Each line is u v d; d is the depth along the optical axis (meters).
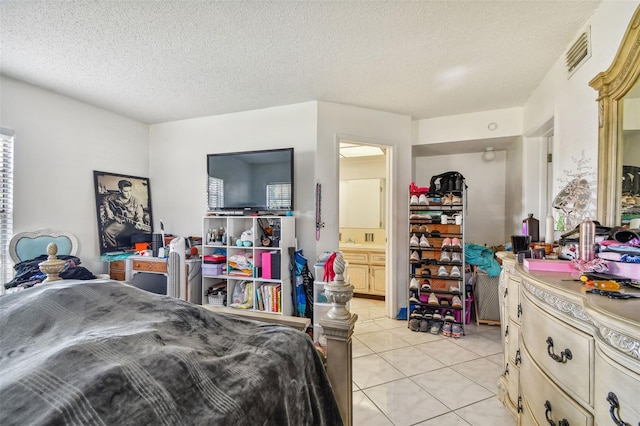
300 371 0.93
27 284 2.26
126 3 1.67
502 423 1.68
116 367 0.64
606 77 1.48
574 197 1.85
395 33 1.96
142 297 1.09
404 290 3.48
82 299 0.99
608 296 0.84
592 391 0.84
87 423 0.54
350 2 1.67
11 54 2.21
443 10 1.73
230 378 0.74
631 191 1.36
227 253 3.05
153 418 0.58
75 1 1.65
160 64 2.37
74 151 3.06
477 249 3.41
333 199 3.20
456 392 1.98
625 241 1.14
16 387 0.58
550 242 1.70
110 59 2.29
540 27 1.88
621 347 0.69
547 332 1.07
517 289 1.67
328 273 2.12
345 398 1.10
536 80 2.63
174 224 3.81
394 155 3.44
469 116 3.48
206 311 1.06
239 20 1.83
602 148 1.53
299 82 2.70
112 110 3.42
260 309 2.89
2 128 2.51
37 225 2.76
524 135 3.18
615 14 1.54
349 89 2.85
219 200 3.34
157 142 3.89
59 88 2.81
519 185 3.37
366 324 3.28
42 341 0.82
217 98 3.08
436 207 3.12
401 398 1.92
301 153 3.21
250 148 3.43
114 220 3.42
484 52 2.18
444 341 2.81
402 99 3.08
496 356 2.50
